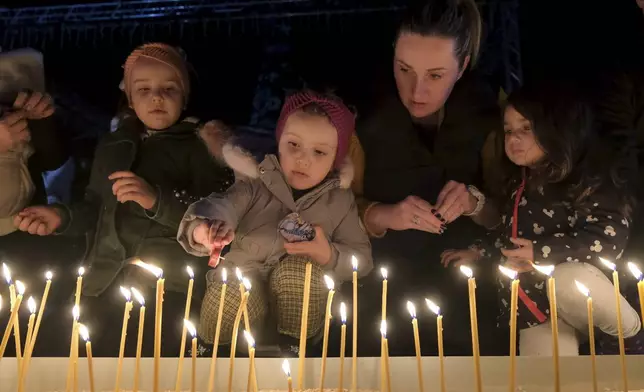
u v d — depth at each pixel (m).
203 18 2.17
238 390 1.39
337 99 2.05
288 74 2.12
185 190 2.05
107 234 2.06
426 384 1.36
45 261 2.08
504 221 1.96
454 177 2.03
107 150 2.11
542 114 1.95
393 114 2.06
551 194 1.91
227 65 2.14
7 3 2.23
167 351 1.98
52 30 2.20
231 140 2.05
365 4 2.11
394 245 2.01
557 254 1.80
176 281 2.01
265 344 1.88
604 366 1.35
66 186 2.11
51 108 2.15
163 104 2.09
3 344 1.18
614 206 1.87
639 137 1.94
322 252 1.91
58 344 2.03
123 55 2.17
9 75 2.16
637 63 1.99
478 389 1.07
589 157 1.92
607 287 1.73
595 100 1.97
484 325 1.94
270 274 1.91
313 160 1.98
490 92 2.04
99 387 1.39
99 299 2.04
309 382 1.39
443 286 1.99
